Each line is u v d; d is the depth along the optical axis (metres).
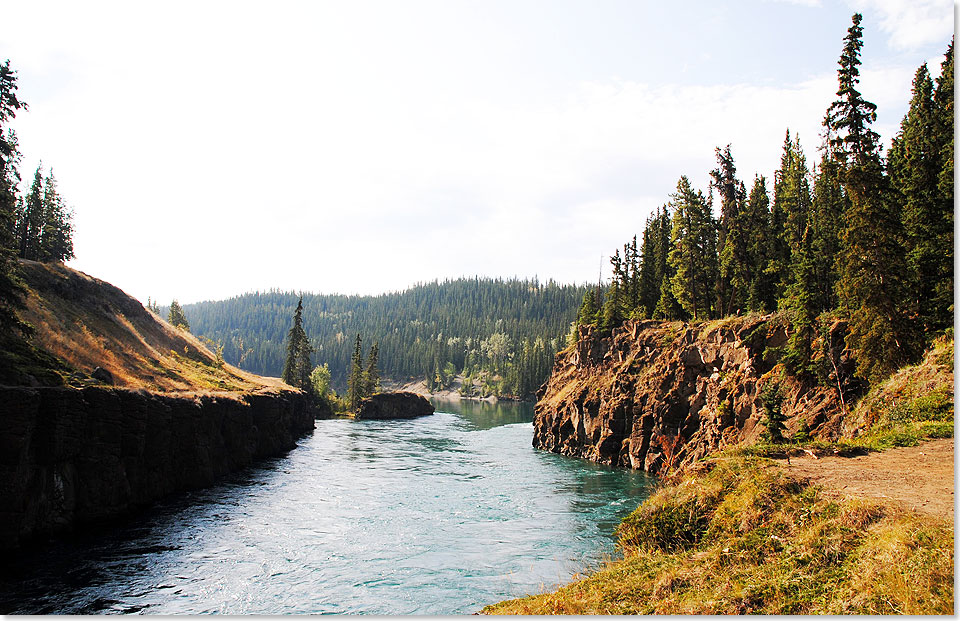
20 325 27.64
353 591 19.39
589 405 56.97
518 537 26.03
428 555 23.36
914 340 27.06
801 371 32.88
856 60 29.47
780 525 12.42
